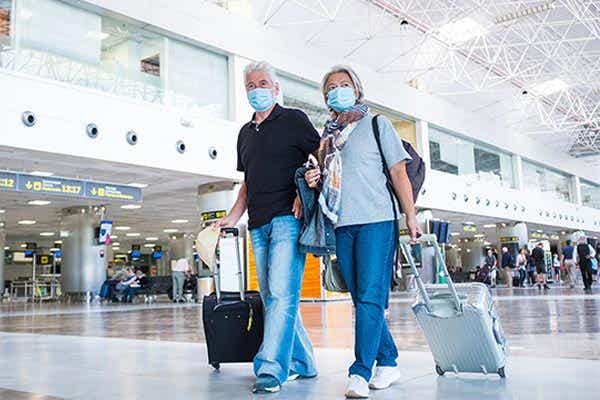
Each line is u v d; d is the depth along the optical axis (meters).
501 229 31.53
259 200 3.23
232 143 16.34
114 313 13.12
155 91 14.88
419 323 3.16
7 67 11.95
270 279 3.14
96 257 21.48
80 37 13.39
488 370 3.13
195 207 22.77
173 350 5.05
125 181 16.66
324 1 18.02
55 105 12.50
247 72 3.34
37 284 28.75
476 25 20.11
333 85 3.10
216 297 3.75
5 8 12.05
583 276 18.52
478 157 28.78
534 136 34.25
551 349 4.49
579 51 25.03
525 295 16.16
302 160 3.24
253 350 3.69
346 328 7.20
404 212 2.98
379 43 20.97
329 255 3.09
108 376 3.52
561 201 35.59
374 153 3.03
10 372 3.79
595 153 41.12
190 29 15.45
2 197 18.88
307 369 3.31
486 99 27.97
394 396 2.70
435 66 22.91
